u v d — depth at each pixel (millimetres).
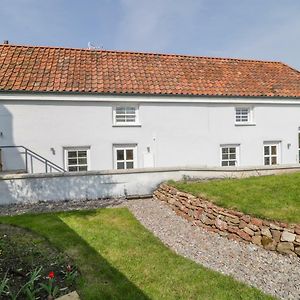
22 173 12922
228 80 18156
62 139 14742
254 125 17672
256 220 7723
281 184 10297
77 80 15391
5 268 5836
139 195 12914
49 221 9422
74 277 5617
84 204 11859
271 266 6602
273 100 17781
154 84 16375
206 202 9336
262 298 5270
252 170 13438
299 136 18828
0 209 11195
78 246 7309
